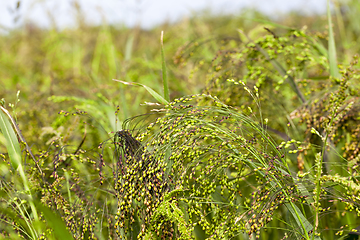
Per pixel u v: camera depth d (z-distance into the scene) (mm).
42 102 2781
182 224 1093
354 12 4777
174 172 1312
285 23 5461
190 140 1288
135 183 1188
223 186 1354
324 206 1727
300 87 2316
